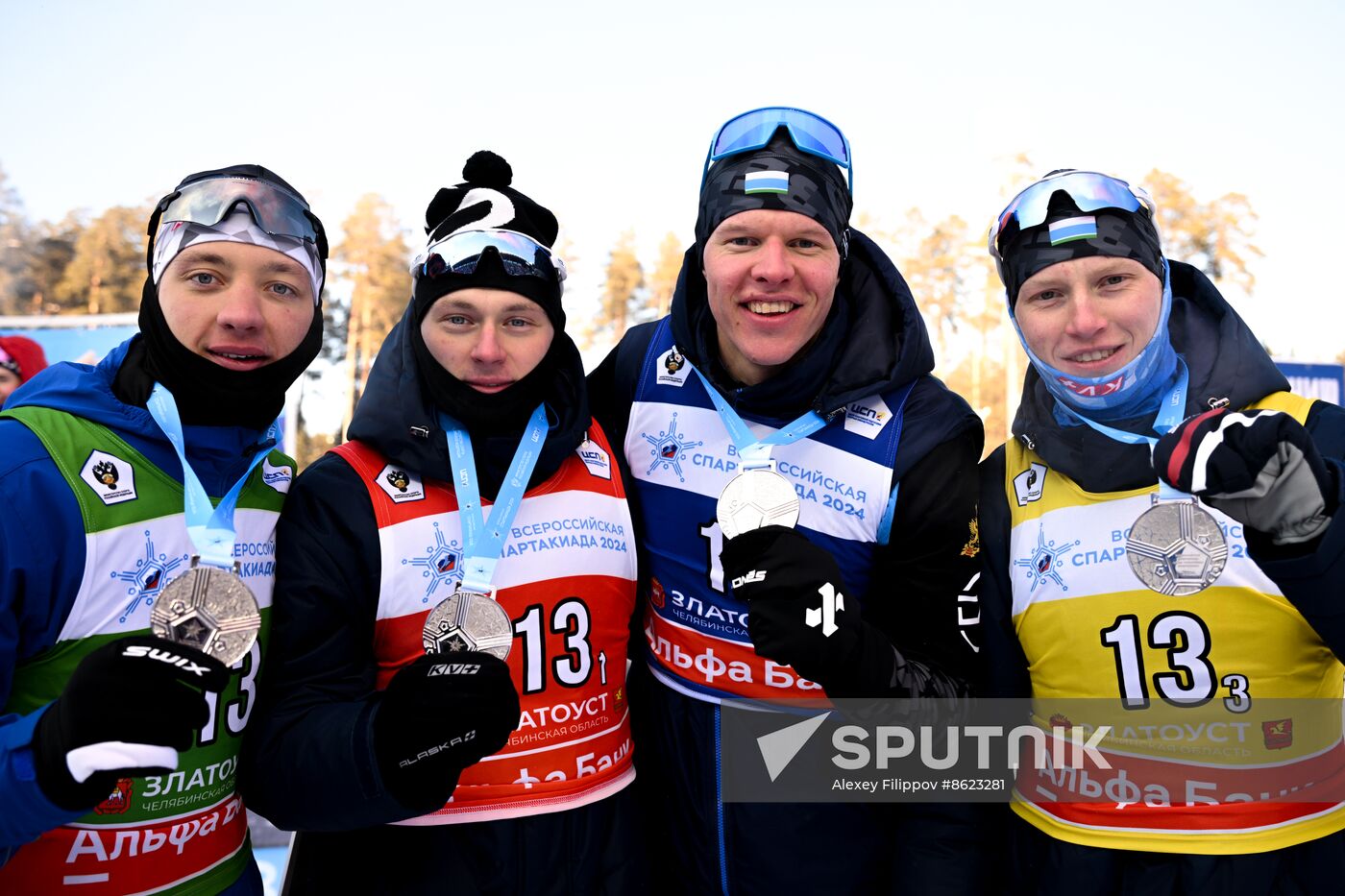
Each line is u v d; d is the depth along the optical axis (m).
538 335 1.83
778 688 1.96
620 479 2.03
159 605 1.35
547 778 1.79
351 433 1.84
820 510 1.95
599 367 2.35
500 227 1.88
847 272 2.05
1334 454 1.65
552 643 1.83
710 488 2.01
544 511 1.89
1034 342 1.88
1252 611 1.72
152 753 1.20
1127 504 1.80
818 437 1.98
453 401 1.83
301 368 1.69
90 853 1.50
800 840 1.93
